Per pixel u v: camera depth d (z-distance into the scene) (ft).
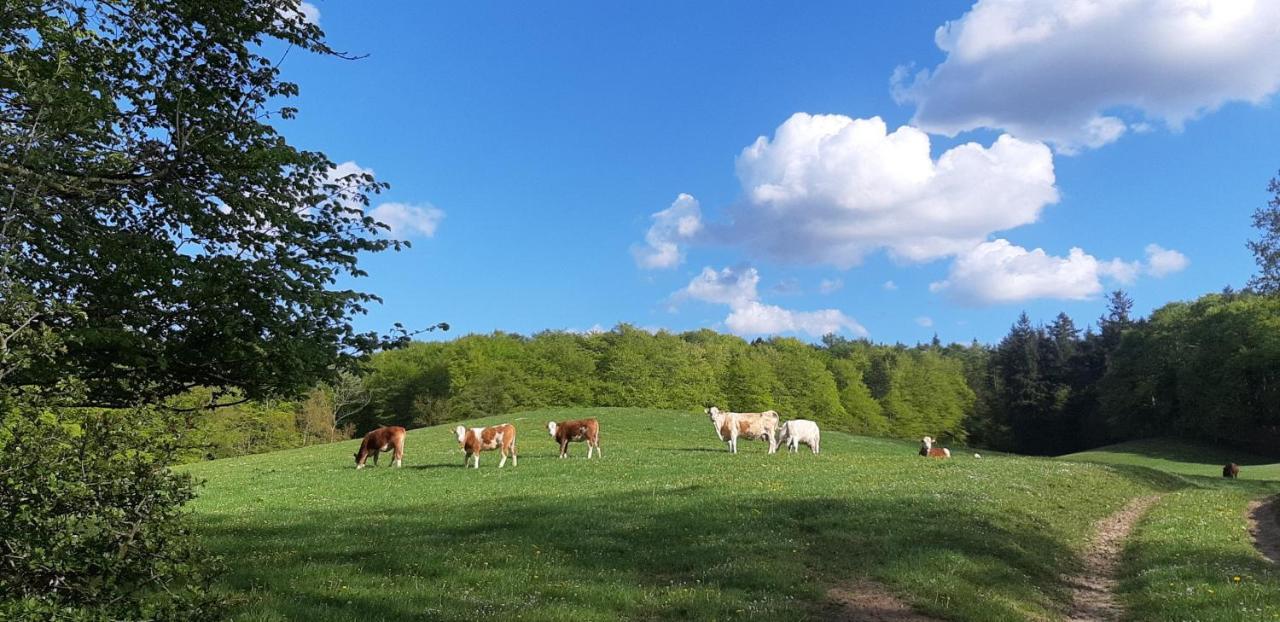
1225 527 58.80
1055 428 345.92
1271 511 71.41
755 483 72.18
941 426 363.35
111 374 35.04
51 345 18.45
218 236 38.09
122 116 35.68
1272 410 239.91
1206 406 254.06
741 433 117.70
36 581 17.79
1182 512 69.05
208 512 67.97
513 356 334.24
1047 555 48.60
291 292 36.58
